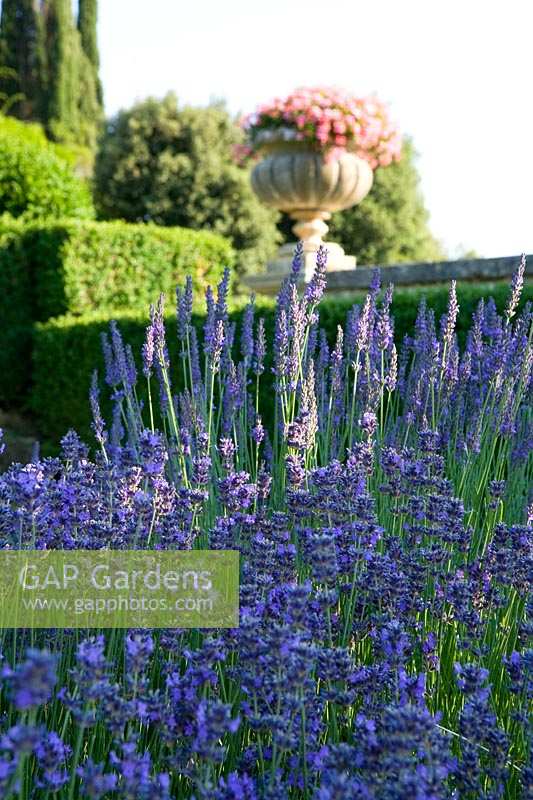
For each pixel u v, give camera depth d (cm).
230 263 1185
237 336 675
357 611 248
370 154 996
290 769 197
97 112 4103
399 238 2502
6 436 988
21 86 3934
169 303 1125
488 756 196
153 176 2166
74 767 158
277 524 266
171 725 178
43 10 3919
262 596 219
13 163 1305
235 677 207
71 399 934
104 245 1060
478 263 723
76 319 938
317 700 201
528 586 238
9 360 1102
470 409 402
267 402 657
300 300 369
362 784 156
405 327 582
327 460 377
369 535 251
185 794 196
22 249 1096
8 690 213
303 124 911
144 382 802
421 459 303
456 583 234
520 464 360
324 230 1000
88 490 275
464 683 190
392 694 213
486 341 477
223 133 2222
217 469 356
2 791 132
